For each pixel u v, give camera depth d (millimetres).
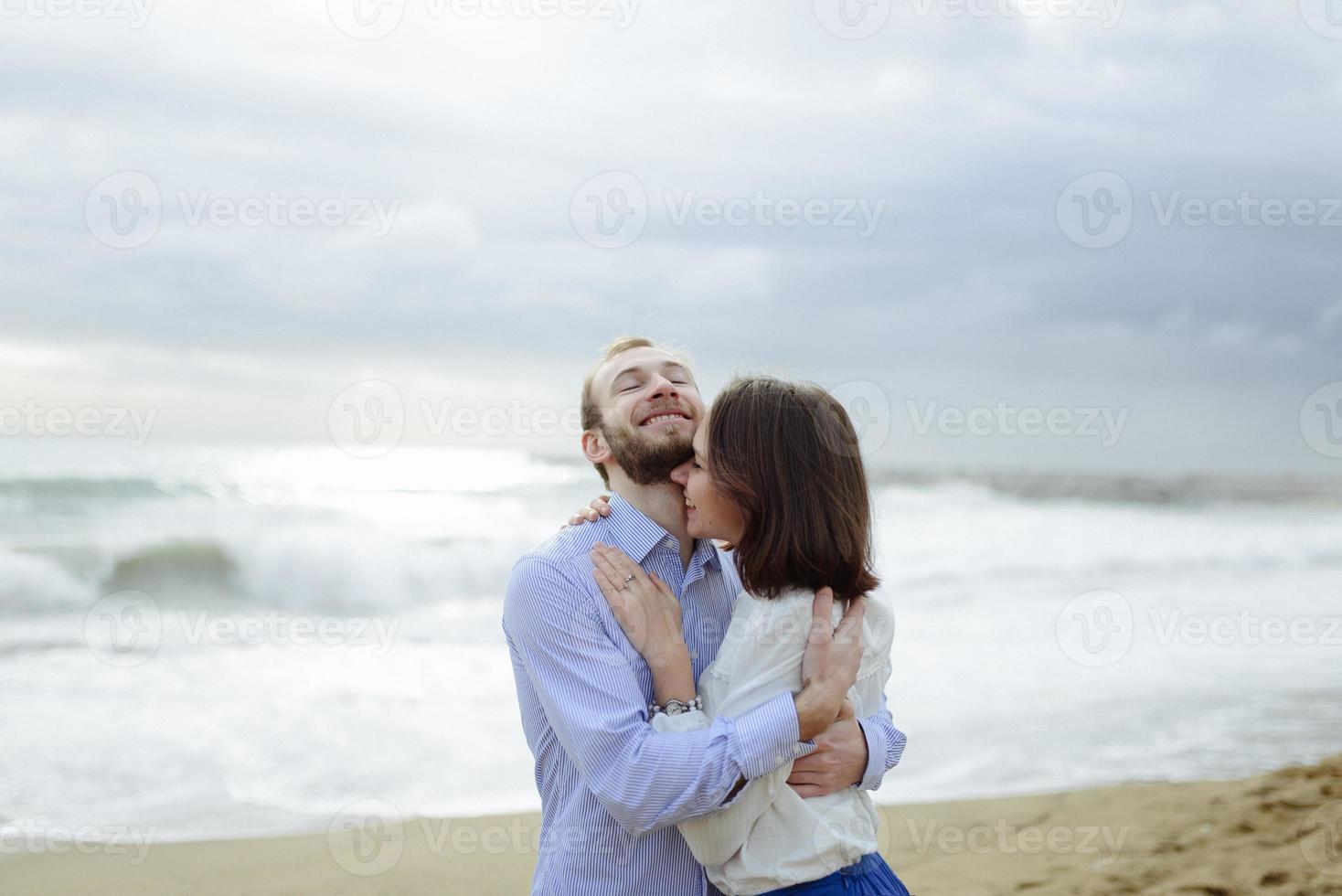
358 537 12125
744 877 1983
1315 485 25953
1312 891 3371
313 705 6586
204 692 6871
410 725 6188
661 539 2264
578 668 2057
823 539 2078
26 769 5207
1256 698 6930
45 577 10664
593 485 17828
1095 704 6707
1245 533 18109
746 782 1960
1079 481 24750
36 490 13750
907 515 20188
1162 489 24656
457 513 15414
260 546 11391
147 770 5258
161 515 13305
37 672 7387
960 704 6742
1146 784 4793
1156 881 3568
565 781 2213
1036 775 5223
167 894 3723
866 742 2117
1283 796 4344
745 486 2082
